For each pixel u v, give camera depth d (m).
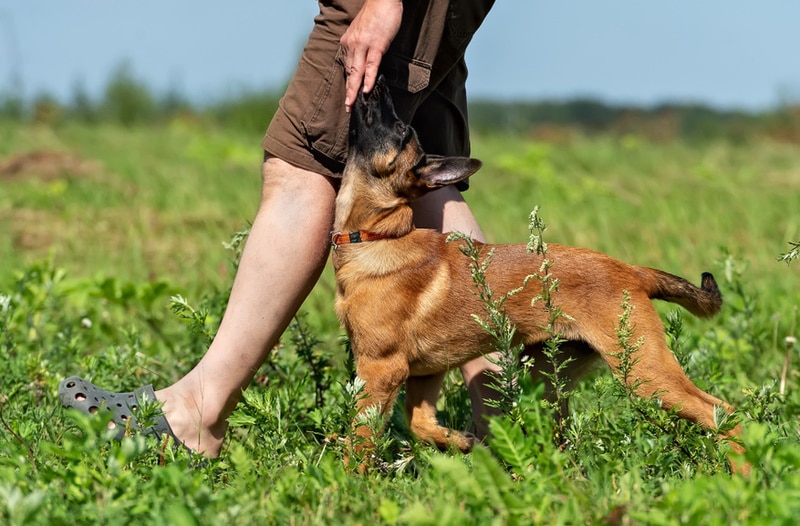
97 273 7.44
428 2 4.41
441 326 4.53
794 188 13.36
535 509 3.11
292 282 4.45
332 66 4.39
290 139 4.45
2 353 5.36
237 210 11.10
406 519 2.96
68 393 4.37
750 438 3.43
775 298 6.93
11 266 8.40
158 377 5.46
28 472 3.75
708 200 11.64
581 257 4.50
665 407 4.28
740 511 3.07
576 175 14.64
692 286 4.65
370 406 4.44
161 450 4.12
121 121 25.47
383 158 4.58
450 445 4.39
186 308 4.69
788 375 5.51
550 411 3.79
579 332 4.43
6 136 17.75
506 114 29.31
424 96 4.62
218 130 23.70
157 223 10.80
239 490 3.47
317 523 3.21
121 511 3.17
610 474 3.63
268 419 4.24
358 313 4.52
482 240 5.05
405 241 4.59
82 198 11.88
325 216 4.51
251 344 4.41
